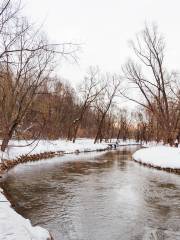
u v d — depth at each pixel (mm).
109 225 10227
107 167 24703
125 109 81562
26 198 13609
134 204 12789
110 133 86688
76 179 18578
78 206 12406
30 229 8305
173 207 12367
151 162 25438
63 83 53156
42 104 22859
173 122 33000
